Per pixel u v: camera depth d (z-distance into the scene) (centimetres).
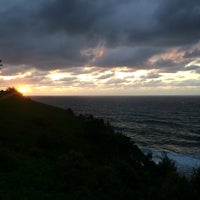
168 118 17650
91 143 3997
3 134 3519
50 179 1852
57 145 3394
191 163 6278
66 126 4641
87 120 5188
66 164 2070
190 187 1923
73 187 1747
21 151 2727
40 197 1538
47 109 5581
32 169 2073
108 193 1745
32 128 4094
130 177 2122
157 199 1820
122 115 18800
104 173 1948
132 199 1734
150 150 7950
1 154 2158
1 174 1900
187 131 12431
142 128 12975
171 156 7188
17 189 1631
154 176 3147
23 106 5325
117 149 3922
